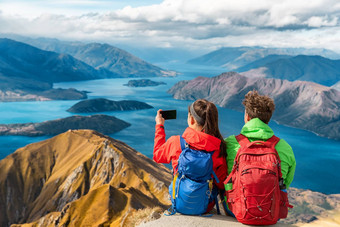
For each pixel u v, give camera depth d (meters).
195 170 1.85
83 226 27.94
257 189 1.72
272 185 1.74
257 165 1.78
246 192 1.75
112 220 28.05
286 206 1.90
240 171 1.81
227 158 1.98
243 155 1.85
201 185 1.86
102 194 31.20
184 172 1.89
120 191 32.34
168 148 1.98
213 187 2.05
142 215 4.73
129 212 26.47
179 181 1.92
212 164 1.88
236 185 1.83
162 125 2.16
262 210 1.73
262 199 1.72
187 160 1.85
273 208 1.75
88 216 28.94
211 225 1.92
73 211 30.05
